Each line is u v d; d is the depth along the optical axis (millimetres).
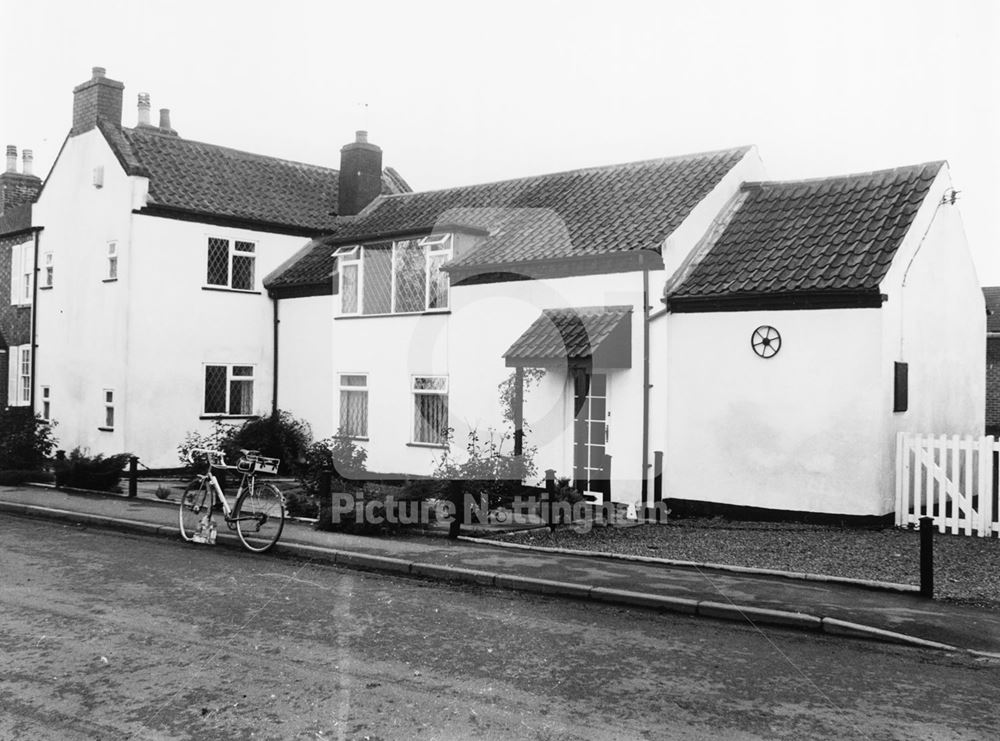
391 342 19719
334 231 24047
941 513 12922
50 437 22562
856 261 13602
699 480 14805
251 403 22953
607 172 19641
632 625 8016
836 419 13406
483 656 6930
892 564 10500
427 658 6852
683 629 7887
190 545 12148
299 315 22578
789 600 8570
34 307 24094
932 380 14883
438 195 22500
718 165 17453
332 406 21281
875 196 15164
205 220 21891
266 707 5746
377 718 5562
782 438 13930
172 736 5281
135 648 7027
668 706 5816
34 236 24094
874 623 7781
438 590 9453
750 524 13648
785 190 16625
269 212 23109
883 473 13164
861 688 6238
